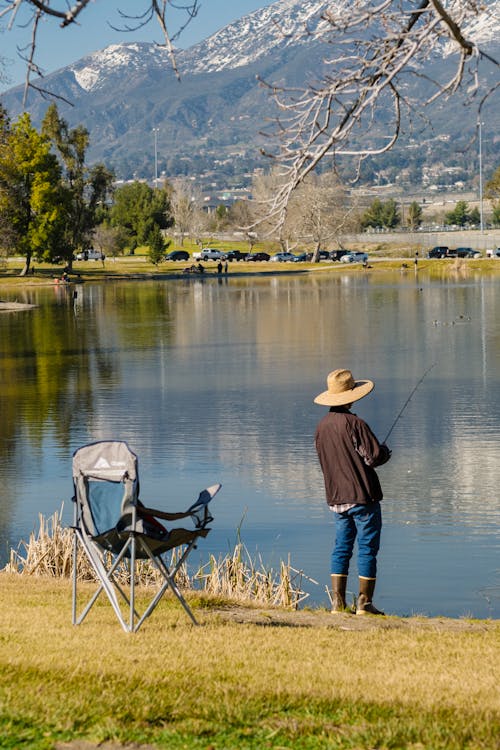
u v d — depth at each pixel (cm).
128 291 10044
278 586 1330
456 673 773
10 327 6166
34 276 11900
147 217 19038
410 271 13062
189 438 2527
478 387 3256
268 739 611
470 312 6500
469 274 12250
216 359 4275
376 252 16250
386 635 939
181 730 621
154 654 806
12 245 10638
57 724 621
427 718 644
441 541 1603
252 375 3728
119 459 880
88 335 5522
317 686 718
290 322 6069
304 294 8925
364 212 19838
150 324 6166
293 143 642
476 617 1244
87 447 887
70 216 12312
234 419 2789
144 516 915
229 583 1320
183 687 704
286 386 3419
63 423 2781
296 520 1759
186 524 1733
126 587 1220
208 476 2116
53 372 3953
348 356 4259
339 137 635
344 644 884
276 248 18975
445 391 3189
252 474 2127
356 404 2988
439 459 2220
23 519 1789
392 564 1487
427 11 614
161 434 2589
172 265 15225
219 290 9894
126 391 3384
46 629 908
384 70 622
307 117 639
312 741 607
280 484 2031
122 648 825
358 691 707
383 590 1366
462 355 4181
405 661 817
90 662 770
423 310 6769
